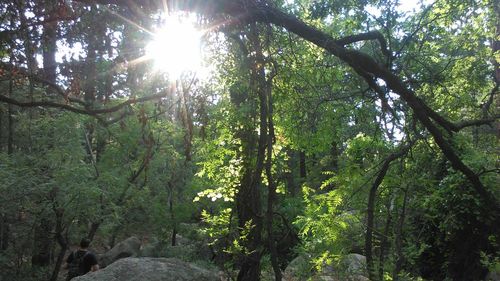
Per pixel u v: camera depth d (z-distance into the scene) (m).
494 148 8.83
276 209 10.98
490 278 8.85
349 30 7.33
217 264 9.05
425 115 4.93
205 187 12.03
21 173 10.74
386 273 5.92
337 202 7.01
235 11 4.54
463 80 8.56
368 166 7.04
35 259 12.23
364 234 6.79
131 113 5.57
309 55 6.50
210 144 8.06
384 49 5.22
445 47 8.64
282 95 6.14
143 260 8.20
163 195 15.34
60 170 11.29
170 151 14.52
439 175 7.87
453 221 8.04
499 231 7.91
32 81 5.92
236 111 6.80
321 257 6.65
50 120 11.79
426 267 9.30
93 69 5.25
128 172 14.47
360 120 7.45
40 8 4.93
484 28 9.15
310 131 7.46
